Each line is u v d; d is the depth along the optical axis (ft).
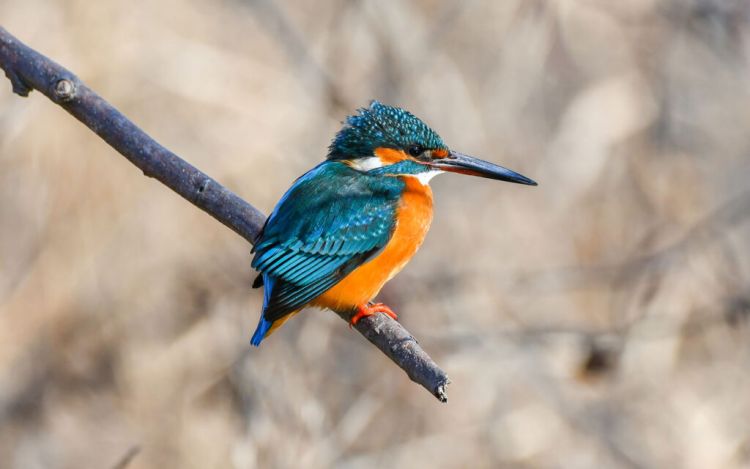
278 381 38.19
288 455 36.60
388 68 44.06
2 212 41.24
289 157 42.32
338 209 26.78
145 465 38.60
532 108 45.34
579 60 45.96
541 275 43.11
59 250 41.37
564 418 40.96
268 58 44.06
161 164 24.67
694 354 42.80
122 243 41.63
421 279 42.19
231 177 41.47
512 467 40.32
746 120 47.01
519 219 44.50
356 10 44.45
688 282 42.52
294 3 46.11
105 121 24.49
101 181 41.63
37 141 41.37
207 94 42.34
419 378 20.79
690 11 46.68
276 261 25.44
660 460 40.14
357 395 40.04
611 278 43.16
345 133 29.09
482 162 29.14
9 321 40.98
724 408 41.34
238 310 40.78
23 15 42.27
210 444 38.27
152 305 41.34
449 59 44.83
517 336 41.65
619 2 46.65
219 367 39.78
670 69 46.73
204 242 41.93
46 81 24.38
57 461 39.47
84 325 41.22
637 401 41.47
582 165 45.19
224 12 44.65
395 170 28.66
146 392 40.04
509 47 45.14
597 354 40.88
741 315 41.37
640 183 45.55
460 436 40.68
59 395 40.50
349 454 39.73
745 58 47.01
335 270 26.25
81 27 42.39
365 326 23.50
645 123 45.91
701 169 46.32
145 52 42.80
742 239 45.01
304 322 39.65
